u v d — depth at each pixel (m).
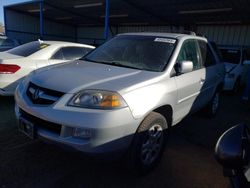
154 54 3.34
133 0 12.99
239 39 15.78
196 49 4.02
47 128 2.45
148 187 2.62
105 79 2.58
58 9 17.52
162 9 14.41
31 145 3.33
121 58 3.47
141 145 2.60
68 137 2.28
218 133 4.38
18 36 20.55
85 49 6.19
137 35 3.91
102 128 2.21
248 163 1.61
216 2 11.66
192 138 4.05
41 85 2.58
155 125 2.79
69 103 2.32
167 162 3.17
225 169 1.82
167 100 2.87
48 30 22.61
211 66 4.50
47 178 2.64
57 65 3.30
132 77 2.72
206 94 4.39
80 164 2.96
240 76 8.29
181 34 3.89
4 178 2.57
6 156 3.01
